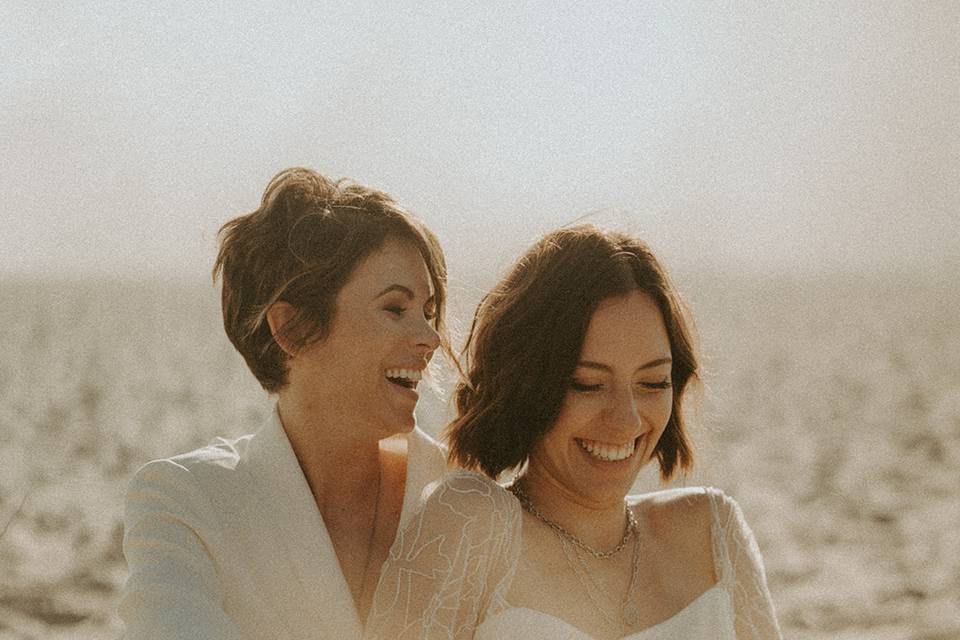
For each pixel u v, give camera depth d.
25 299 71.94
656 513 3.00
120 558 9.12
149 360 30.61
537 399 2.74
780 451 15.20
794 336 39.53
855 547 9.89
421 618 2.65
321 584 2.80
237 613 2.78
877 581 8.74
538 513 2.83
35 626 7.33
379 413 2.89
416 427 3.10
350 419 2.90
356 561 2.93
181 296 81.56
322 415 2.91
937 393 22.56
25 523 10.34
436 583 2.66
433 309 3.04
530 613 2.67
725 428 17.30
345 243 2.84
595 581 2.81
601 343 2.71
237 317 2.97
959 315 51.94
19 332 41.72
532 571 2.75
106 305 65.44
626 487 2.80
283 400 2.98
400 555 2.74
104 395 21.89
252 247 2.91
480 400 2.86
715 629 2.86
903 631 7.47
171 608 2.65
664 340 2.79
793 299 69.88
